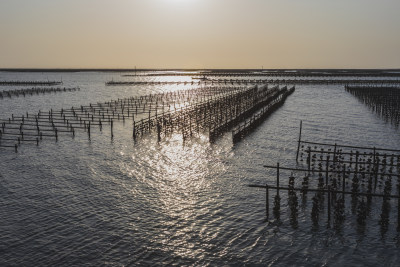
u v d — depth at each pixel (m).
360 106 86.25
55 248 21.33
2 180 32.56
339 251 21.09
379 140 49.25
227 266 19.83
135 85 187.50
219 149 44.25
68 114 72.25
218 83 191.75
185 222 24.70
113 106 83.81
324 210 26.31
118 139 49.75
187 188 31.02
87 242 22.00
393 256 20.55
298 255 20.77
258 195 29.30
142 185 31.69
